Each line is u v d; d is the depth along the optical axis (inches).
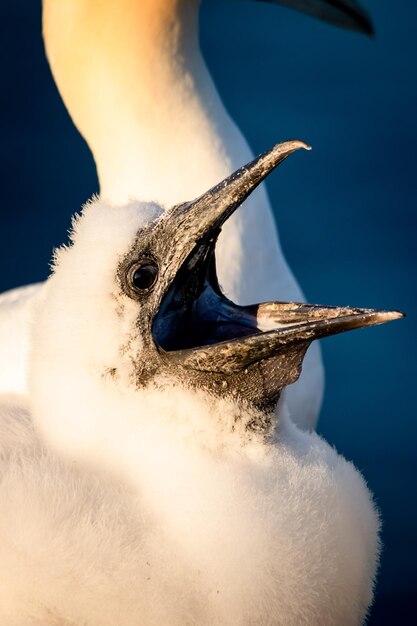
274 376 201.6
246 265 210.4
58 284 202.4
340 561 201.2
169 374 201.5
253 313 202.5
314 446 202.5
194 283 202.5
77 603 200.2
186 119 211.2
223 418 201.5
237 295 210.2
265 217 211.0
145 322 201.8
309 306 202.2
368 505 202.2
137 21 210.7
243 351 201.3
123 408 201.6
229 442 201.6
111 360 201.6
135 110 211.2
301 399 211.0
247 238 210.4
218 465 201.2
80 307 201.9
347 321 201.2
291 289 211.9
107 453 201.8
